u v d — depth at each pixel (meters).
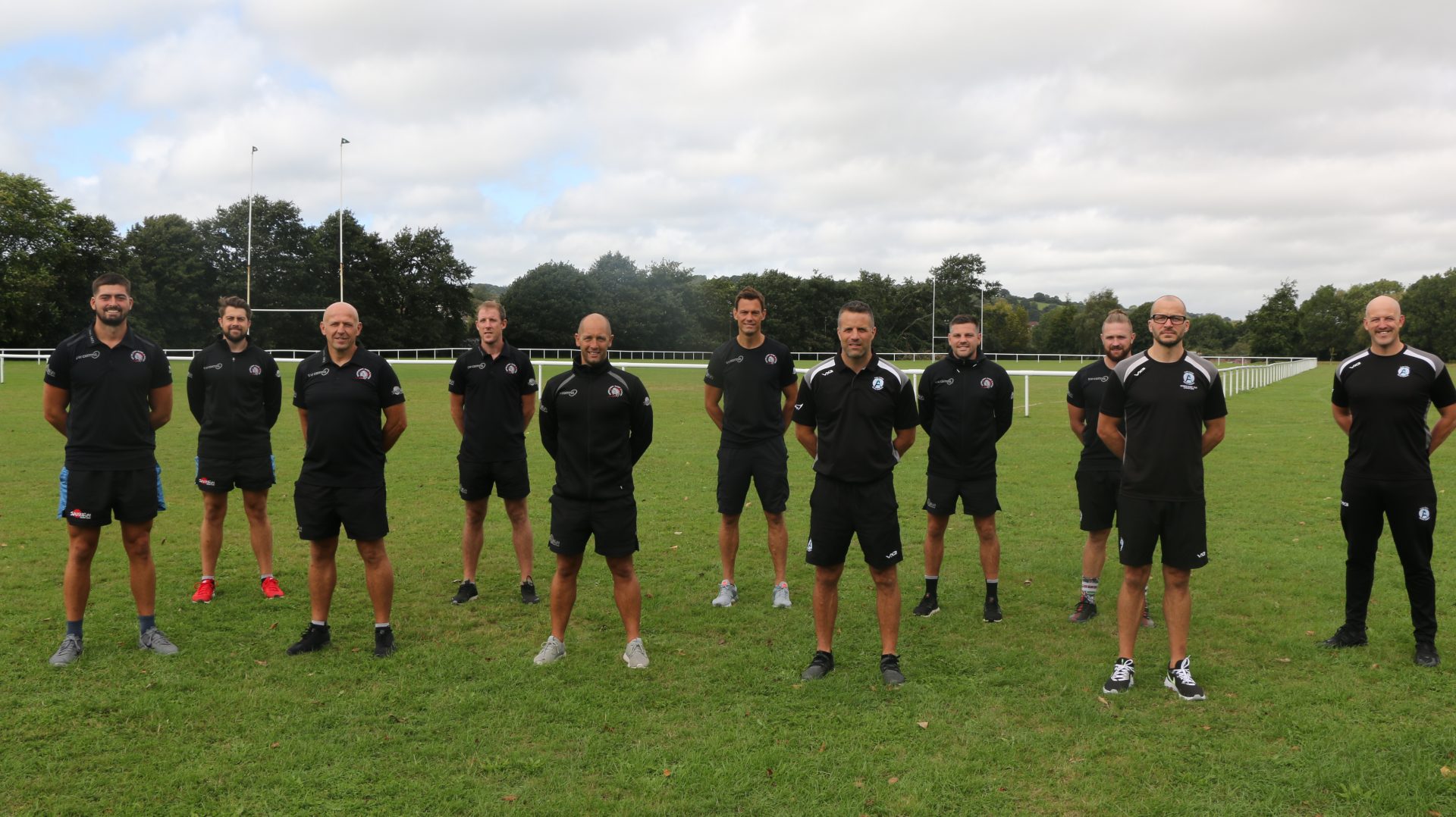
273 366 6.09
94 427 4.72
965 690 4.45
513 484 5.95
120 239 56.56
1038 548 7.58
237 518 8.62
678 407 21.77
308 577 6.56
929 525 5.80
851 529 4.61
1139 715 4.14
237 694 4.31
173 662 4.74
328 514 4.86
